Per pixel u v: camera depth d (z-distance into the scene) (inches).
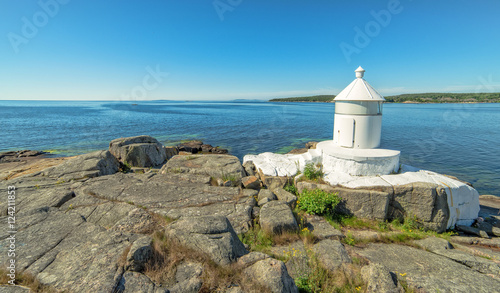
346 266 179.3
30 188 298.5
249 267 150.6
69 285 130.3
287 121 2246.6
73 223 201.2
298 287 157.6
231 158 420.2
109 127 1742.1
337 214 287.4
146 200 264.2
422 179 289.6
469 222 290.7
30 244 168.7
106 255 156.3
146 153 502.3
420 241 241.1
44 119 2306.8
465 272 183.3
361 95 329.1
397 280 165.9
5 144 1134.4
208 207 259.8
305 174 335.0
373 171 309.3
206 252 157.6
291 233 229.6
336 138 366.6
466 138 1270.9
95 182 319.6
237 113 3518.7
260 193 305.0
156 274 144.9
